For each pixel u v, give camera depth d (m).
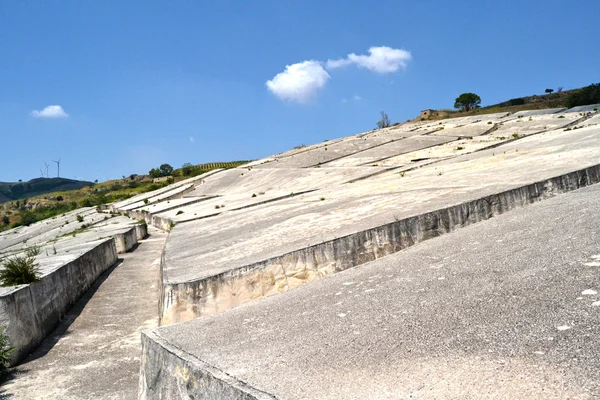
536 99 98.94
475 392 3.86
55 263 15.19
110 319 13.59
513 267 6.88
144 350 7.18
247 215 24.53
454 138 53.62
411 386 4.18
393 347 5.11
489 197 13.21
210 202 39.81
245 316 7.61
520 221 10.07
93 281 18.03
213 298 10.63
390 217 13.34
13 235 58.19
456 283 6.81
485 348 4.59
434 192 16.97
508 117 68.06
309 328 6.32
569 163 17.67
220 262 12.47
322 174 42.97
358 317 6.35
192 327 7.37
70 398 8.85
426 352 4.80
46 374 10.01
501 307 5.50
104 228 33.50
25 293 11.28
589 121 48.34
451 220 12.56
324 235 12.87
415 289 7.03
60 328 12.94
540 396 3.61
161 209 41.62
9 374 10.09
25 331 11.07
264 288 10.98
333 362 5.02
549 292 5.59
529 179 15.35
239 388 4.66
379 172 36.72
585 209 9.62
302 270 11.23
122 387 9.18
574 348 4.18
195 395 5.41
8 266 11.98
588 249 6.83
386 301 6.78
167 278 11.31
